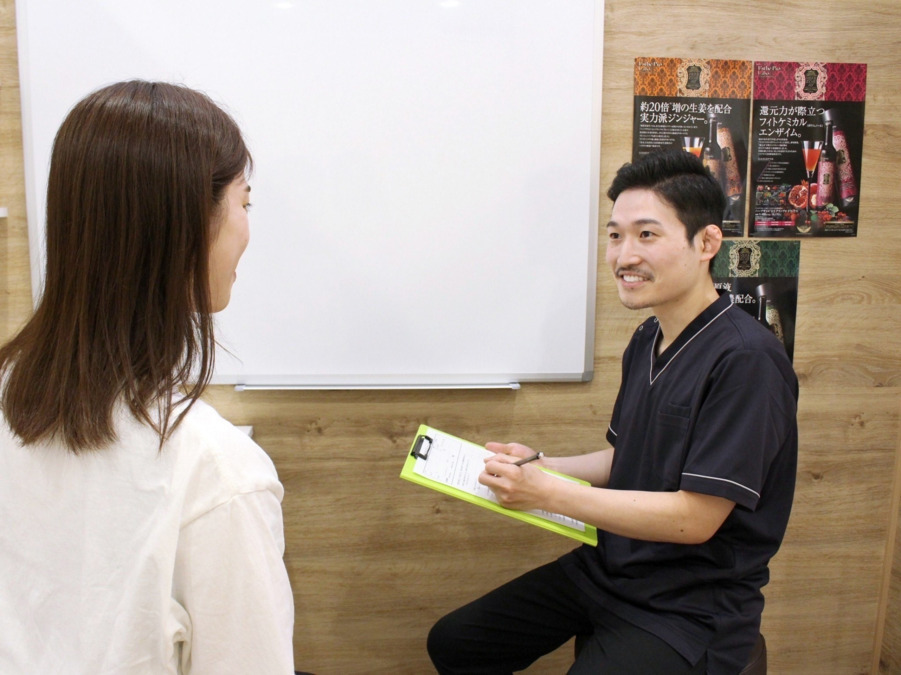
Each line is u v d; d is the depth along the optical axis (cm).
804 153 160
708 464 107
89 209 57
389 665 171
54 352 58
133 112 57
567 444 165
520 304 157
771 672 177
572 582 132
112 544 58
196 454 58
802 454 171
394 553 166
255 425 159
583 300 158
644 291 115
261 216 149
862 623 177
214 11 142
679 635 112
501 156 151
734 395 108
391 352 157
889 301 167
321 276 153
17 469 60
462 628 137
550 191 154
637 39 152
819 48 157
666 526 109
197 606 58
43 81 142
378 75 147
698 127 156
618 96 154
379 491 163
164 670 58
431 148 150
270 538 61
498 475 114
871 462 172
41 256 146
